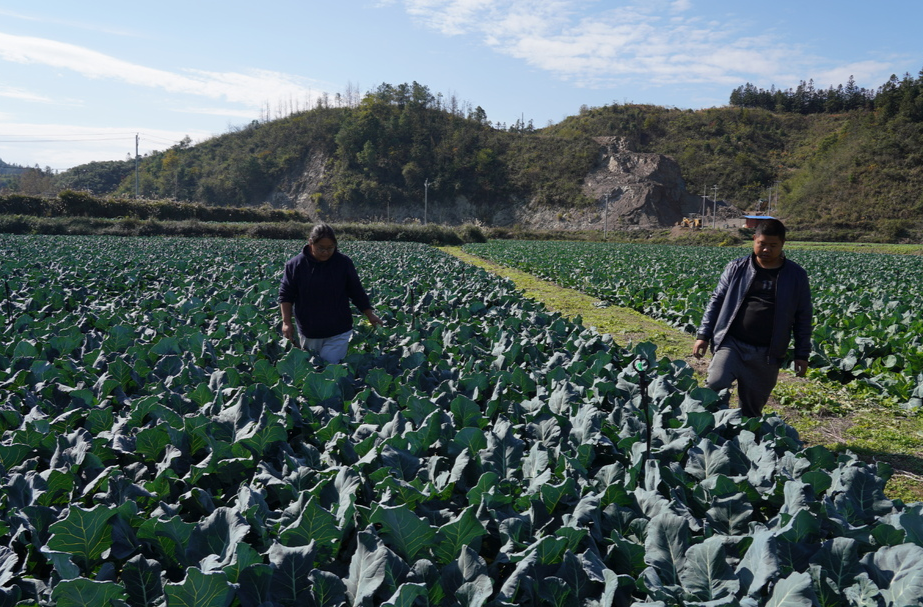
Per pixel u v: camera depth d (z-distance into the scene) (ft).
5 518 9.21
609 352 20.58
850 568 7.86
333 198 398.42
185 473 10.84
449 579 7.55
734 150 486.79
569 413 14.06
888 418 21.85
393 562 7.52
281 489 9.77
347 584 7.54
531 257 94.84
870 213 314.55
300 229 149.18
